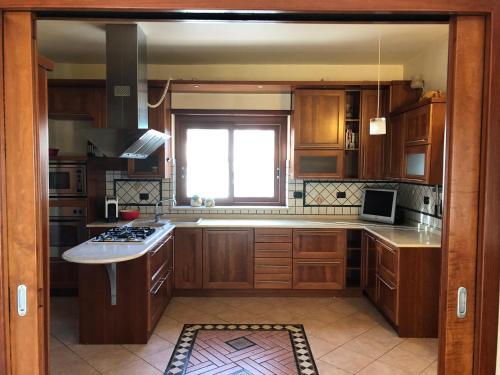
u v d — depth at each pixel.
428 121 3.39
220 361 3.04
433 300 3.44
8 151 1.42
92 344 3.33
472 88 1.43
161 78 4.70
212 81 4.29
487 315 1.44
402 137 3.99
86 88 4.32
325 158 4.54
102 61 4.55
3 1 1.37
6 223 1.43
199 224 4.42
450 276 1.47
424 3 1.39
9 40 1.40
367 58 4.41
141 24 3.27
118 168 4.54
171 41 3.76
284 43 3.84
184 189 5.01
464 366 1.48
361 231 4.45
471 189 1.45
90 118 4.46
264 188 5.03
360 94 4.47
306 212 4.89
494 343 1.45
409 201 4.48
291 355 3.14
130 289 3.32
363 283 4.41
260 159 5.02
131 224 4.33
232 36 3.61
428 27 3.39
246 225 4.40
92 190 4.50
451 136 1.44
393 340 3.41
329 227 4.38
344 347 3.28
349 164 4.73
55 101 4.32
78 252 2.97
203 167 5.02
